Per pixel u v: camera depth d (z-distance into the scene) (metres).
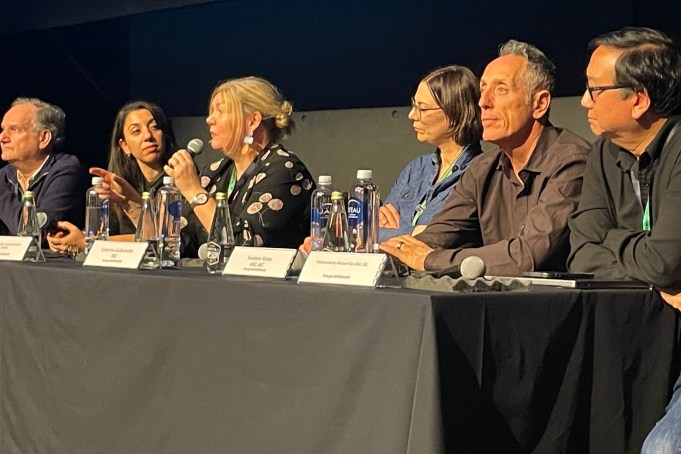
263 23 6.03
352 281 2.35
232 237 3.04
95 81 6.55
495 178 3.50
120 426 2.75
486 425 2.19
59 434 2.93
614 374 2.51
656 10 4.39
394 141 5.32
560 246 3.16
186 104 6.44
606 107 2.86
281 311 2.37
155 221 3.42
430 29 5.30
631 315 2.55
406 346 2.12
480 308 2.17
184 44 6.42
